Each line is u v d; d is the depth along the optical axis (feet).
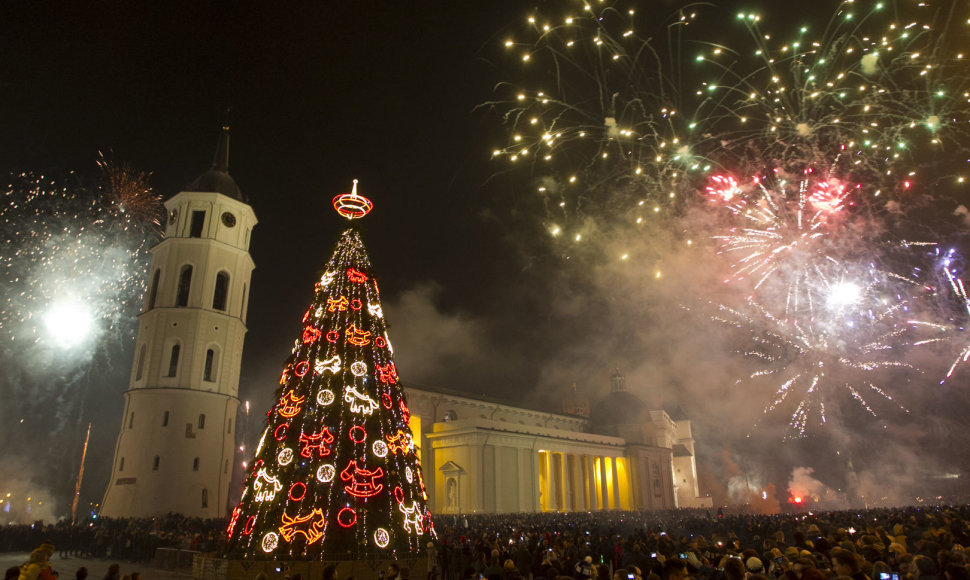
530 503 220.43
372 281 86.58
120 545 111.75
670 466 318.24
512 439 221.25
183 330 169.48
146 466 155.53
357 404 75.61
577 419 316.60
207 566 75.15
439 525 157.48
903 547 35.32
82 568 38.34
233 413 177.68
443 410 239.91
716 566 38.09
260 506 72.02
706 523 142.51
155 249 184.14
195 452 161.27
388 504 73.51
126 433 162.91
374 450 73.87
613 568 57.88
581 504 251.39
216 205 182.09
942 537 43.47
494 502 204.44
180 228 179.32
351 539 69.41
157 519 136.15
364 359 79.66
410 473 78.28
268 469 73.56
